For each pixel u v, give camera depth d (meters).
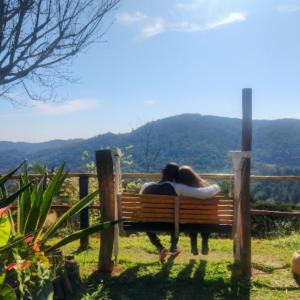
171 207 5.79
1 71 8.45
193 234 6.12
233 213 5.76
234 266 5.85
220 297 4.98
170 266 5.94
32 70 8.75
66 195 9.95
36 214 4.45
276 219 9.83
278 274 5.69
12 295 3.29
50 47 8.73
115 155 5.98
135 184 10.75
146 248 7.17
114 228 5.75
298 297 4.94
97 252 6.96
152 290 5.16
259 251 6.88
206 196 5.70
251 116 5.59
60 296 4.53
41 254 3.85
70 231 8.55
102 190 5.64
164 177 6.05
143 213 5.83
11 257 3.62
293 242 7.32
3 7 8.19
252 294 5.03
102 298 4.88
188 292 5.11
